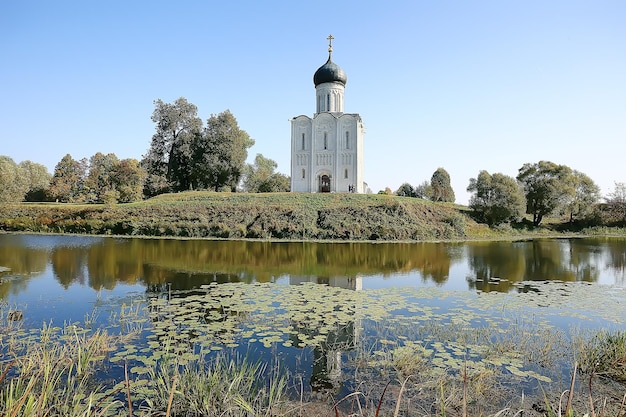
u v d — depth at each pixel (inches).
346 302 518.3
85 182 2539.4
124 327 404.2
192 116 2541.8
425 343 370.3
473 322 437.4
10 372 292.2
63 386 273.1
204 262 847.1
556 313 481.1
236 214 1549.0
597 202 2092.8
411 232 1438.2
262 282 651.5
